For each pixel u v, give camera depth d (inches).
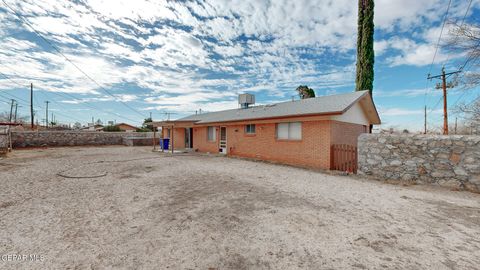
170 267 102.4
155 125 805.9
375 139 326.6
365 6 662.5
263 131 528.4
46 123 2180.1
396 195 229.0
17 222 156.1
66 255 112.9
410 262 106.6
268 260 108.0
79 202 203.2
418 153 287.0
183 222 156.3
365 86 653.9
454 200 211.2
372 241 128.0
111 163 464.4
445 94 773.9
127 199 213.2
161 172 363.3
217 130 689.0
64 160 505.0
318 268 101.4
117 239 130.9
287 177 325.1
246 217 165.8
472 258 110.3
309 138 428.1
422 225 151.4
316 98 583.8
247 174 347.6
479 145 241.6
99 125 2549.2
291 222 156.2
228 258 109.9
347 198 217.2
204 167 418.9
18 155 602.2
